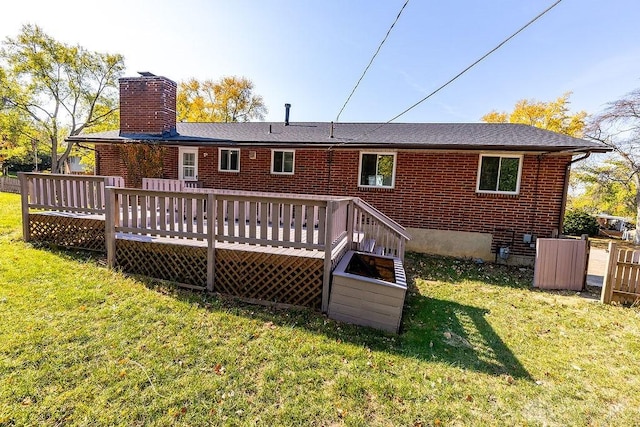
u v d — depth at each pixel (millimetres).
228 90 28922
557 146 6688
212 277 4535
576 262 5973
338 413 2377
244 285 4461
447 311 4637
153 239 4926
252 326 3588
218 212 4480
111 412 2223
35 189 6078
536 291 5820
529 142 7316
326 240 4078
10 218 8383
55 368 2607
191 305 3973
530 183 7605
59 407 2232
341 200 4625
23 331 3082
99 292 4078
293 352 3139
